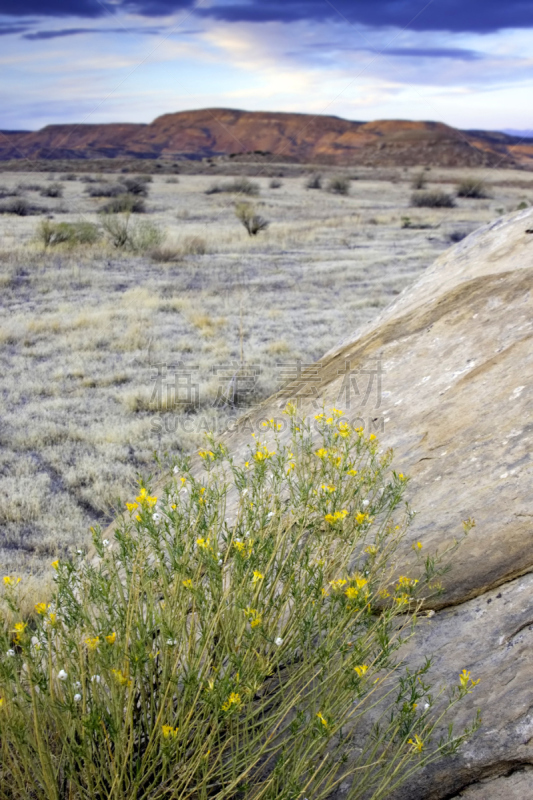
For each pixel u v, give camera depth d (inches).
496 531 105.0
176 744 74.3
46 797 75.0
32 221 1218.0
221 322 552.4
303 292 693.3
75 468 293.7
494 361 154.6
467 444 130.0
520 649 88.4
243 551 80.5
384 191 2453.2
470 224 1315.2
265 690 91.6
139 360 453.7
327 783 81.7
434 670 91.5
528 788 75.3
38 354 463.8
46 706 73.5
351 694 73.8
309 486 91.5
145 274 756.0
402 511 120.1
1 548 223.0
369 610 83.6
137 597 79.4
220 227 1228.5
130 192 1911.9
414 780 80.7
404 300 241.3
